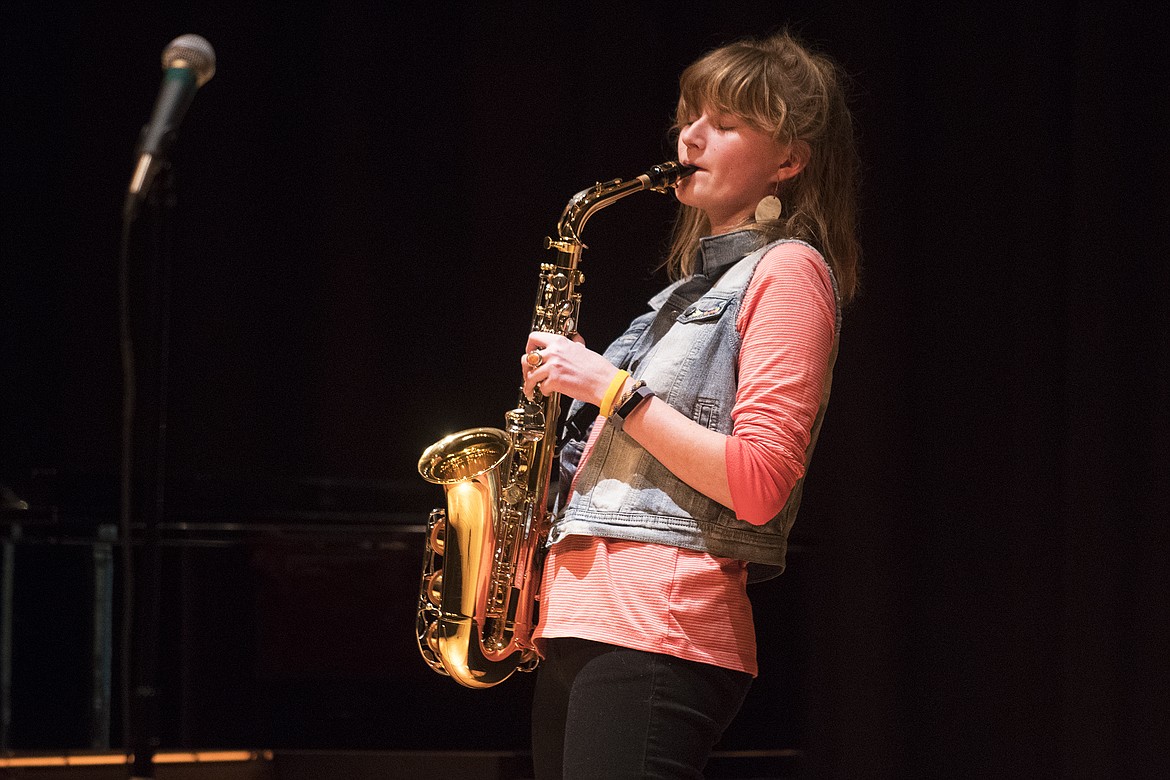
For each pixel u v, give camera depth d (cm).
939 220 877
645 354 379
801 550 663
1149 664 771
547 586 367
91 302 970
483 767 650
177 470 968
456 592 400
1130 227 792
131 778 402
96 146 970
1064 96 827
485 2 985
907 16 885
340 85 978
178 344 973
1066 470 806
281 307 984
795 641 652
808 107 385
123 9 973
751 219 388
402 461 977
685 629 342
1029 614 827
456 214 990
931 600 869
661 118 948
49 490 771
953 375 867
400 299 984
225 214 978
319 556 652
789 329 349
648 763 334
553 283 419
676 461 342
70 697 618
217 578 644
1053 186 828
